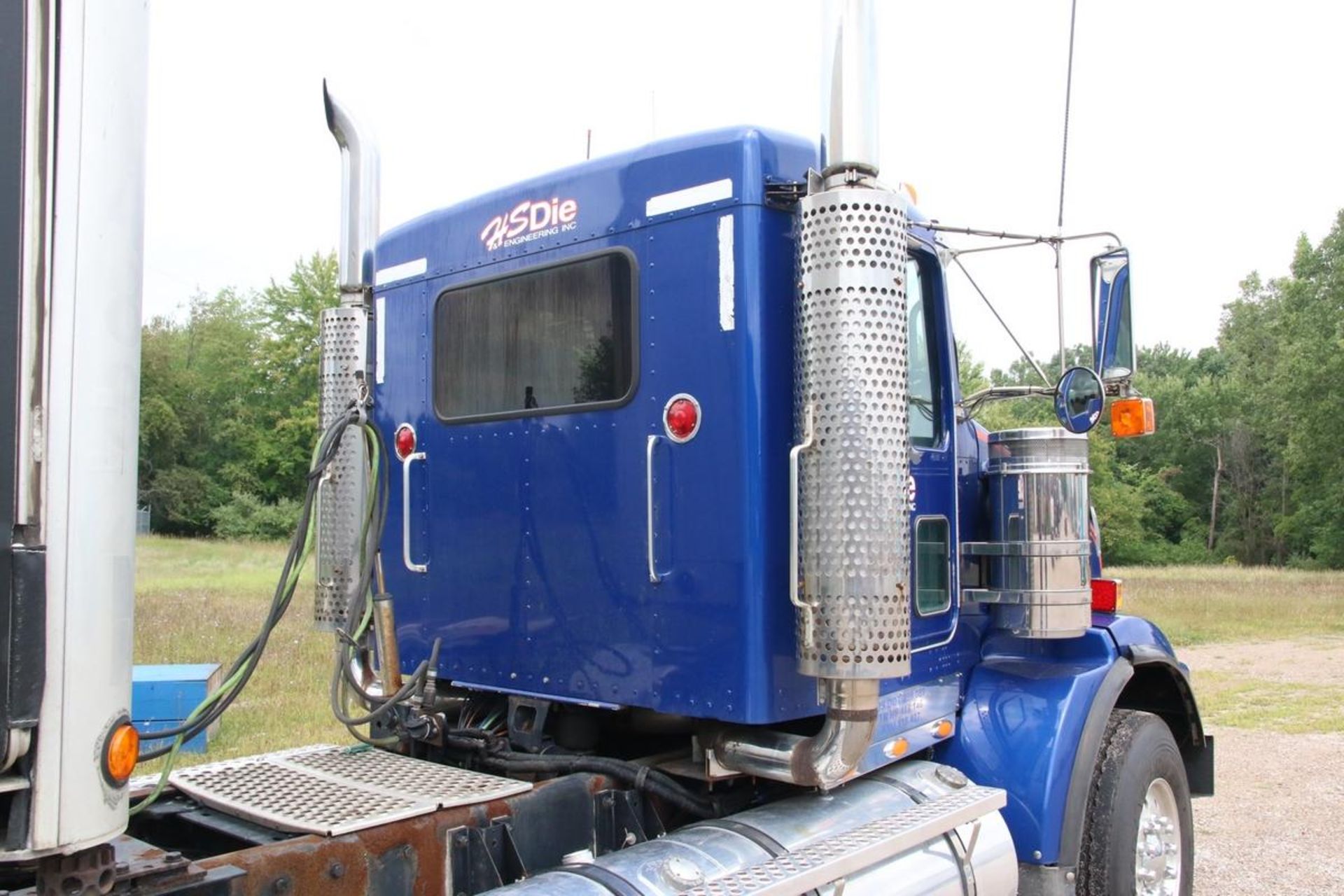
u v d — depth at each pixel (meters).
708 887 2.70
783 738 3.10
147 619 13.38
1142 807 4.07
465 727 3.81
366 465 3.99
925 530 3.73
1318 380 40.47
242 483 49.81
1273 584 26.61
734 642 3.02
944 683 3.87
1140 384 63.97
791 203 3.17
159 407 48.69
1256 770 7.89
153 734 2.68
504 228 3.74
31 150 1.79
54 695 1.79
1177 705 4.72
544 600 3.51
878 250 2.90
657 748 3.82
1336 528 42.03
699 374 3.14
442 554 3.87
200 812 2.91
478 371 3.79
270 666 10.05
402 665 3.99
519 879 2.90
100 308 1.87
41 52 1.81
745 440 3.03
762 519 3.03
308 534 3.14
